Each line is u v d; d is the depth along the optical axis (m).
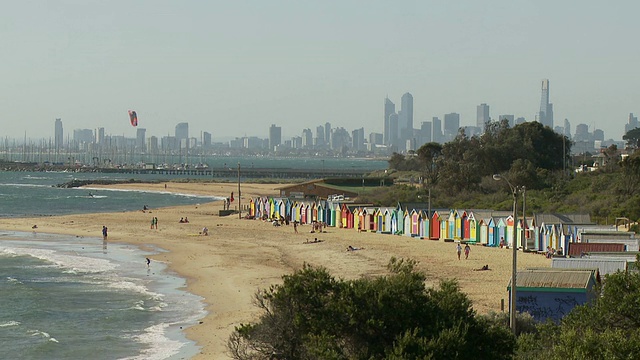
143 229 118.81
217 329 52.56
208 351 46.91
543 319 44.94
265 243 99.44
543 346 31.00
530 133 174.88
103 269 79.88
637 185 119.12
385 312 29.80
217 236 108.31
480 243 92.50
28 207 173.75
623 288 30.22
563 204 119.25
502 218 90.19
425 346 28.08
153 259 87.00
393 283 31.19
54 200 195.75
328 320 30.17
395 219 107.50
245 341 35.53
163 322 55.16
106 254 91.81
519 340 32.34
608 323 29.64
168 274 76.38
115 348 48.12
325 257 83.88
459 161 163.50
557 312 44.72
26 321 55.44
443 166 158.88
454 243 94.69
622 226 91.94
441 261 77.25
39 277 74.69
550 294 44.91
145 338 50.53
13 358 46.03
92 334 51.72
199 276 74.69
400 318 29.75
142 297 64.44
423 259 79.00
